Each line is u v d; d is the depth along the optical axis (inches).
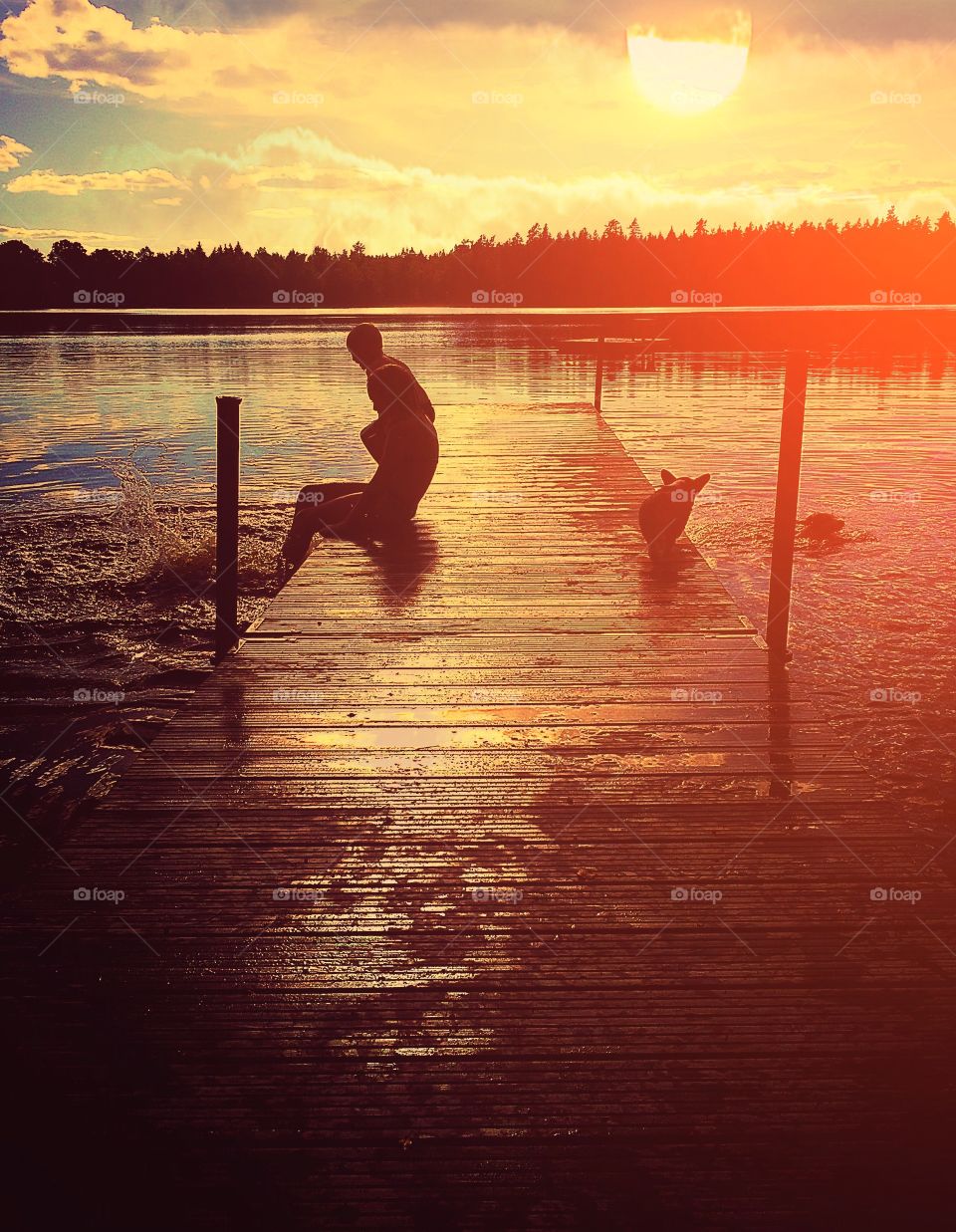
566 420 595.2
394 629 232.4
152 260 2896.2
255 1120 90.1
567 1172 85.1
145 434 608.1
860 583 313.9
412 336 1742.1
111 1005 104.5
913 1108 91.7
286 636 227.9
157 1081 94.5
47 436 600.1
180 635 277.1
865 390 843.4
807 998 105.9
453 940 115.6
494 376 964.6
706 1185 83.9
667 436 601.6
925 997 106.1
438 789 153.7
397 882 127.7
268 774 158.7
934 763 193.6
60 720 222.5
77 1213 81.4
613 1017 103.1
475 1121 90.1
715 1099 92.7
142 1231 80.0
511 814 145.9
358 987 107.5
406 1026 101.7
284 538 378.3
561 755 166.1
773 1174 84.9
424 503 371.2
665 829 141.6
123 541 371.2
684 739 172.4
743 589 311.0
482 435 531.8
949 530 380.2
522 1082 94.6
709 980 108.7
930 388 857.5
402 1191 83.4
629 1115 90.7
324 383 879.1
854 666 243.8
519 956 112.8
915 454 538.9
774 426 639.8
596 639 224.4
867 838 139.1
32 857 166.2
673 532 291.9
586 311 3287.4
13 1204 82.1
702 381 921.5
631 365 1115.9
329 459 536.1
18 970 110.0
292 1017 103.0
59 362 1117.7
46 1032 100.7
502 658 212.7
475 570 283.1
